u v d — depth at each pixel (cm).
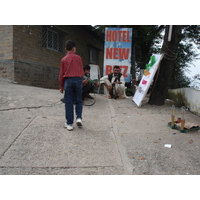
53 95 646
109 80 705
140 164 294
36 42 948
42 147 328
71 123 398
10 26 820
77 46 1322
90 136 379
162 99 629
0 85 707
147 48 1479
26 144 333
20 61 852
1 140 339
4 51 838
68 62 391
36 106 521
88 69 627
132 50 1175
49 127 401
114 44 858
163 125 452
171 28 551
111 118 493
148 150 333
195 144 355
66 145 339
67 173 269
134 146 347
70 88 390
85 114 511
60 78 398
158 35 1508
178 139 376
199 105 528
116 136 388
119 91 699
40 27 973
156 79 612
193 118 508
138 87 646
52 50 1062
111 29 854
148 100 692
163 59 598
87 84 613
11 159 291
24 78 876
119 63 861
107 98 706
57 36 1120
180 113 551
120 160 303
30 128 389
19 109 487
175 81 1536
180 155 318
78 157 306
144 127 438
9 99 541
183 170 282
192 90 573
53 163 288
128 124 454
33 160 292
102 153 321
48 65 1030
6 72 837
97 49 1642
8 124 398
